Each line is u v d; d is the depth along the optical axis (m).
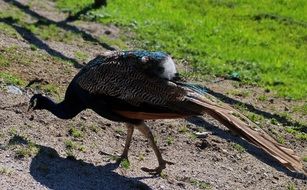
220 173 10.16
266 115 13.98
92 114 11.13
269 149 7.99
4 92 11.02
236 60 18.61
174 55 17.97
